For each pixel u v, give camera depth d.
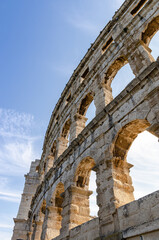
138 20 19.48
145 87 13.86
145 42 18.45
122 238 10.33
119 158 14.57
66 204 17.52
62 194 19.06
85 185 18.86
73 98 28.33
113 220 11.67
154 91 12.84
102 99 20.33
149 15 18.61
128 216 10.84
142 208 10.28
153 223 9.12
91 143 17.72
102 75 22.30
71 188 17.69
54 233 20.34
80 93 26.62
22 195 47.59
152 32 18.67
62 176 21.61
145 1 21.38
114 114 16.06
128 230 10.19
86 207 17.52
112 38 24.92
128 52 18.53
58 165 23.83
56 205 22.30
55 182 23.08
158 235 8.87
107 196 12.99
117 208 11.83
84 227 14.12
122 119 14.98
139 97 14.05
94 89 22.86
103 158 15.15
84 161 18.20
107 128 16.14
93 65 25.70
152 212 9.68
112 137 15.22
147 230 9.22
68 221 16.14
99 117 17.28
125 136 15.12
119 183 13.30
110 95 20.98
